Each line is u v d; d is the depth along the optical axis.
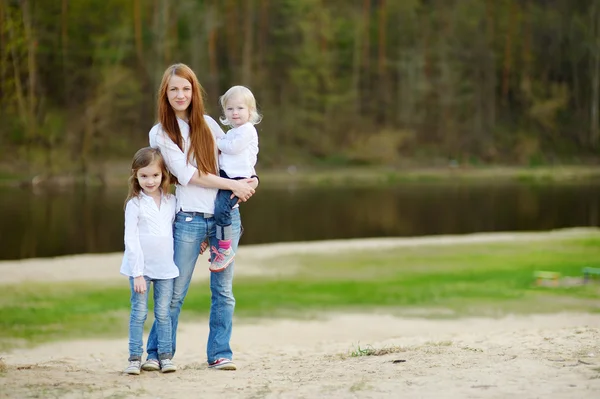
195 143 6.81
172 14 75.31
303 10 80.44
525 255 23.78
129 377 6.70
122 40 71.75
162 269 6.89
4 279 19.81
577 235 29.72
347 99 79.62
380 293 17.48
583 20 89.00
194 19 76.06
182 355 10.73
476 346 7.80
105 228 35.25
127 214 6.86
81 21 72.12
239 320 14.59
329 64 80.38
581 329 8.82
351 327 13.77
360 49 83.62
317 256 24.09
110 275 20.50
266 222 38.06
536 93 87.06
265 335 13.02
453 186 61.19
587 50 88.12
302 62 78.88
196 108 6.84
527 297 16.64
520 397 5.28
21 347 12.09
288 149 75.12
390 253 24.70
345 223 37.84
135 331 6.93
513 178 69.19
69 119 67.75
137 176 6.82
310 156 75.19
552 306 15.58
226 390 6.05
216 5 79.06
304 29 79.62
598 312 14.85
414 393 5.54
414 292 17.55
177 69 6.78
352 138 77.50
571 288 17.70
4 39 65.94
